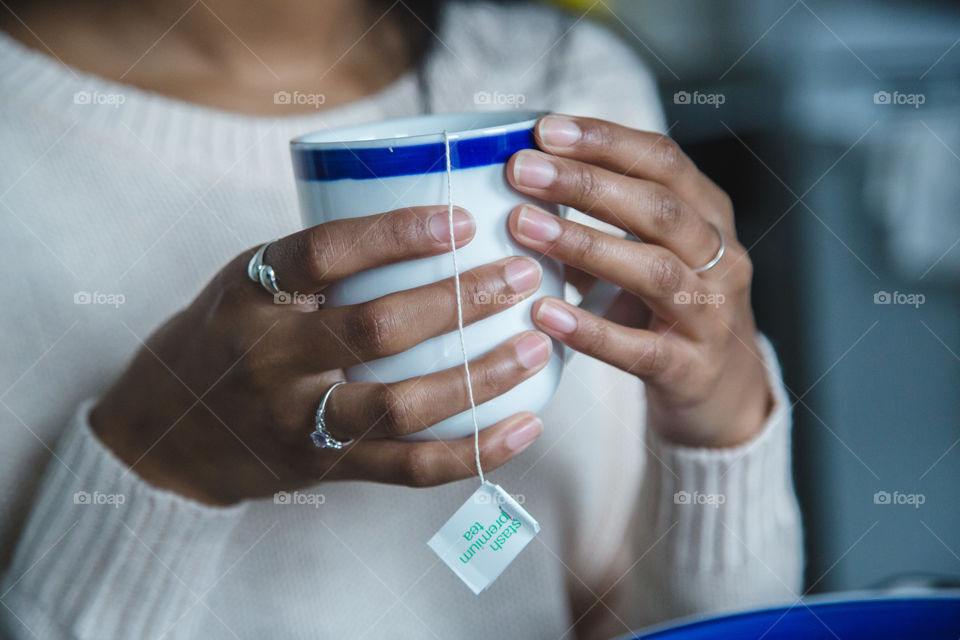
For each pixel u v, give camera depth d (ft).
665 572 2.25
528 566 2.46
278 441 1.55
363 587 2.34
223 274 1.53
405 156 1.27
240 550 2.25
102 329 2.27
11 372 2.21
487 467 1.46
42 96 2.18
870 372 4.53
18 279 2.20
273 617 2.30
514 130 1.34
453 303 1.32
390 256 1.30
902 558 3.96
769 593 2.25
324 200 1.34
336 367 1.40
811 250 4.55
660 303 1.51
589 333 1.44
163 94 2.30
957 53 4.38
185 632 2.00
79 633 1.91
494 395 1.39
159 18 2.27
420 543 2.37
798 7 4.43
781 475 2.18
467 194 1.31
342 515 2.29
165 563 1.88
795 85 4.51
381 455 1.48
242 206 2.32
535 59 2.74
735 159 4.56
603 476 2.63
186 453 1.78
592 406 2.56
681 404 1.80
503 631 2.46
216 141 2.28
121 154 2.22
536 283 1.37
